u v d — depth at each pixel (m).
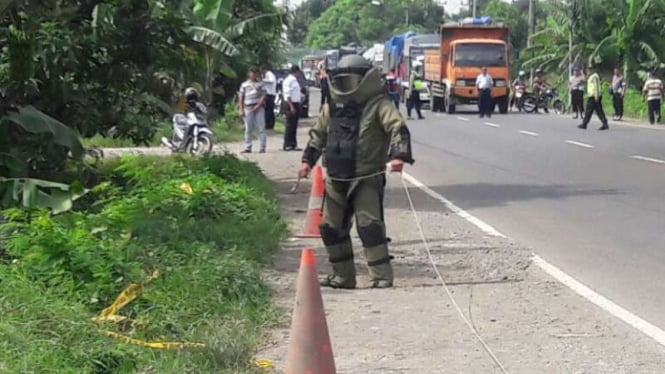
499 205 15.41
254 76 25.19
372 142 9.21
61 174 14.86
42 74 15.33
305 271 6.29
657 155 23.66
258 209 13.30
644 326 8.02
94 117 16.16
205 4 17.39
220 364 6.80
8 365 5.95
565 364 6.98
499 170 20.62
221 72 25.31
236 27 21.31
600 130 33.62
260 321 8.07
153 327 7.41
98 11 15.35
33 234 8.86
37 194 11.59
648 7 48.03
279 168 21.31
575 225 13.38
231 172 16.67
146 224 10.83
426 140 29.23
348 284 9.52
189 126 22.64
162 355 6.75
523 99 50.56
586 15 51.00
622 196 16.28
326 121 9.48
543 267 10.49
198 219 12.14
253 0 24.25
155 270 8.88
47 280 8.00
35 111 14.25
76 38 15.27
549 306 8.73
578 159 22.88
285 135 25.92
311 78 78.69
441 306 8.75
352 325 8.11
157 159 18.41
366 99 9.19
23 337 6.45
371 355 7.24
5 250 9.14
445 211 14.85
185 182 14.12
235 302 8.42
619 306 8.73
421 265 10.63
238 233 11.37
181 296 8.19
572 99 43.00
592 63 49.34
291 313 8.41
